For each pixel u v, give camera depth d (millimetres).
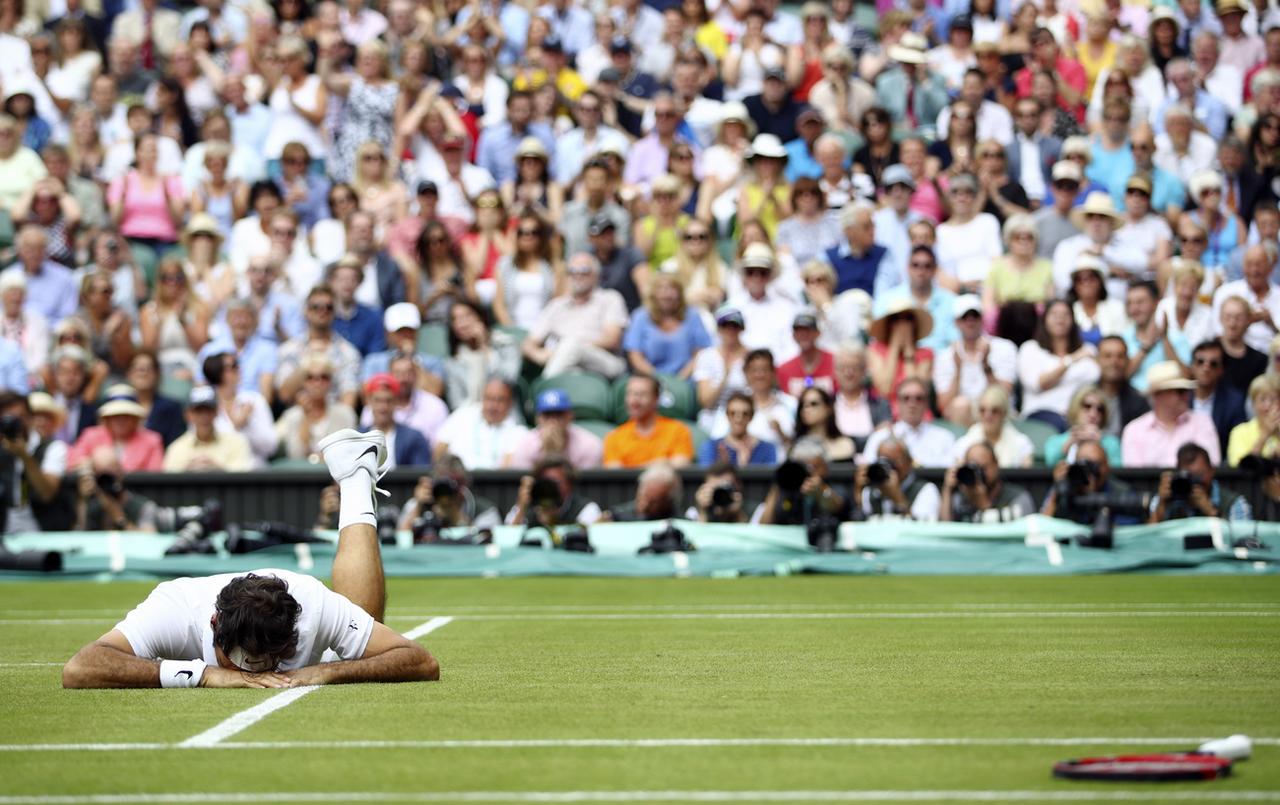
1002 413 49000
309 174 64688
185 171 64125
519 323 58625
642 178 63875
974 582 42062
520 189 62594
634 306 58812
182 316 58188
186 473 49875
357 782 15625
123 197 62562
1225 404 51969
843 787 15164
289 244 59625
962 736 18203
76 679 21703
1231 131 66938
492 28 70438
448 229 59562
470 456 51312
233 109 66875
